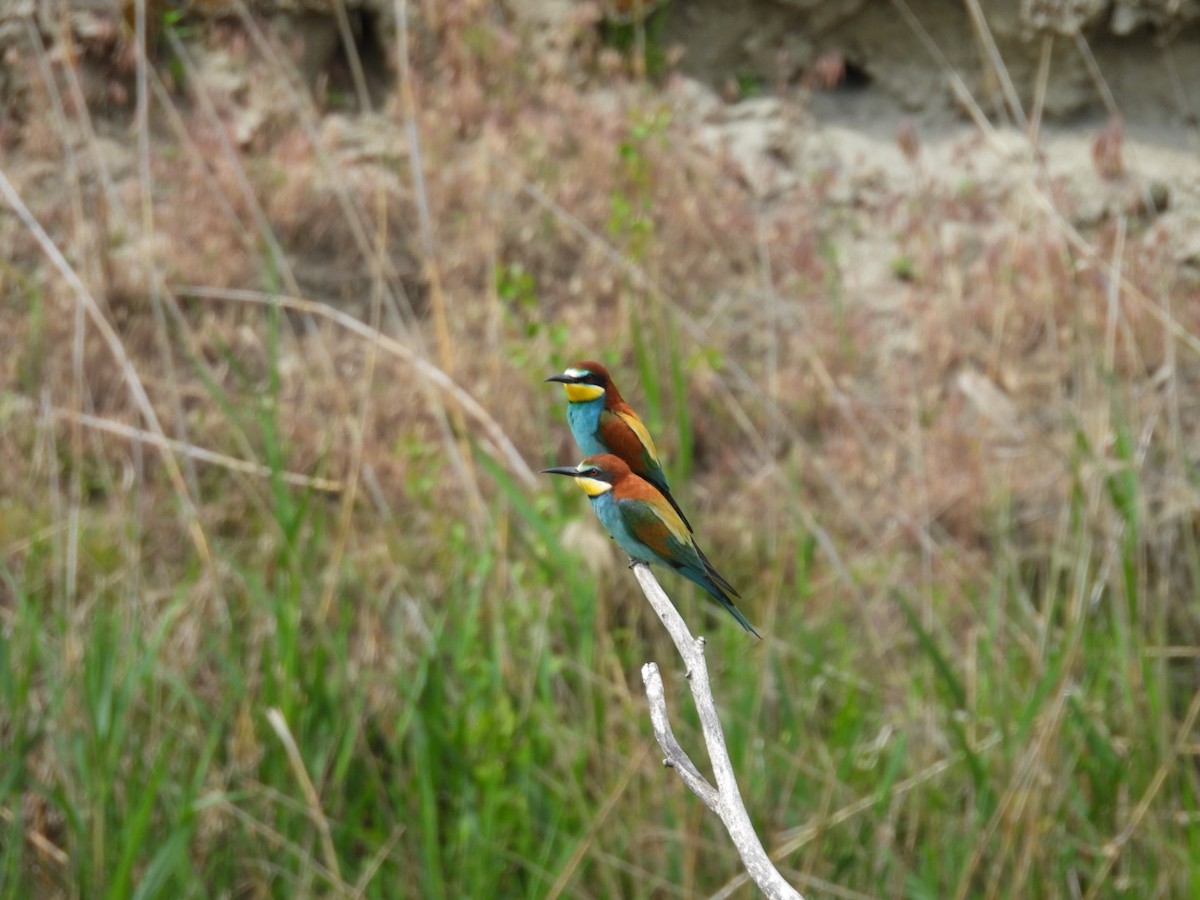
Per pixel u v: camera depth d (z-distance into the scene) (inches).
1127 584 433.7
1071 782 413.7
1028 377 568.4
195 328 565.3
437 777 404.8
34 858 393.1
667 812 396.5
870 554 509.7
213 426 521.0
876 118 714.2
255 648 423.8
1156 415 484.4
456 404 473.4
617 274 598.9
